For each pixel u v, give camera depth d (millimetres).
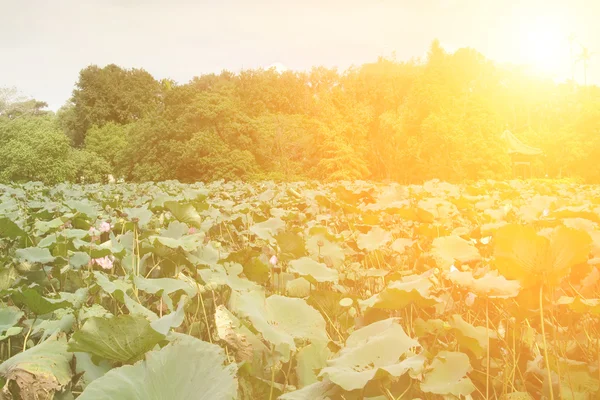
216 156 41188
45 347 1882
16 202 7836
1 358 2270
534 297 2139
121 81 71250
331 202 6844
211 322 2535
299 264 3133
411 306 2439
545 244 1987
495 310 2828
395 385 1826
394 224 5508
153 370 1576
